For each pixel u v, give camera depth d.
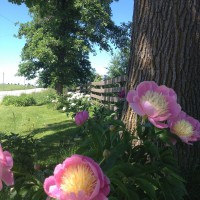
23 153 5.04
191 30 4.01
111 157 2.23
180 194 2.48
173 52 4.01
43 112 18.66
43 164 5.46
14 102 26.36
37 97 27.31
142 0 4.16
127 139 2.37
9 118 15.94
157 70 4.05
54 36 26.98
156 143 2.75
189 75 4.04
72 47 26.42
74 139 7.23
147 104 2.00
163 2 4.02
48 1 12.13
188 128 2.27
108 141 2.41
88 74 29.03
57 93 27.52
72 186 1.57
